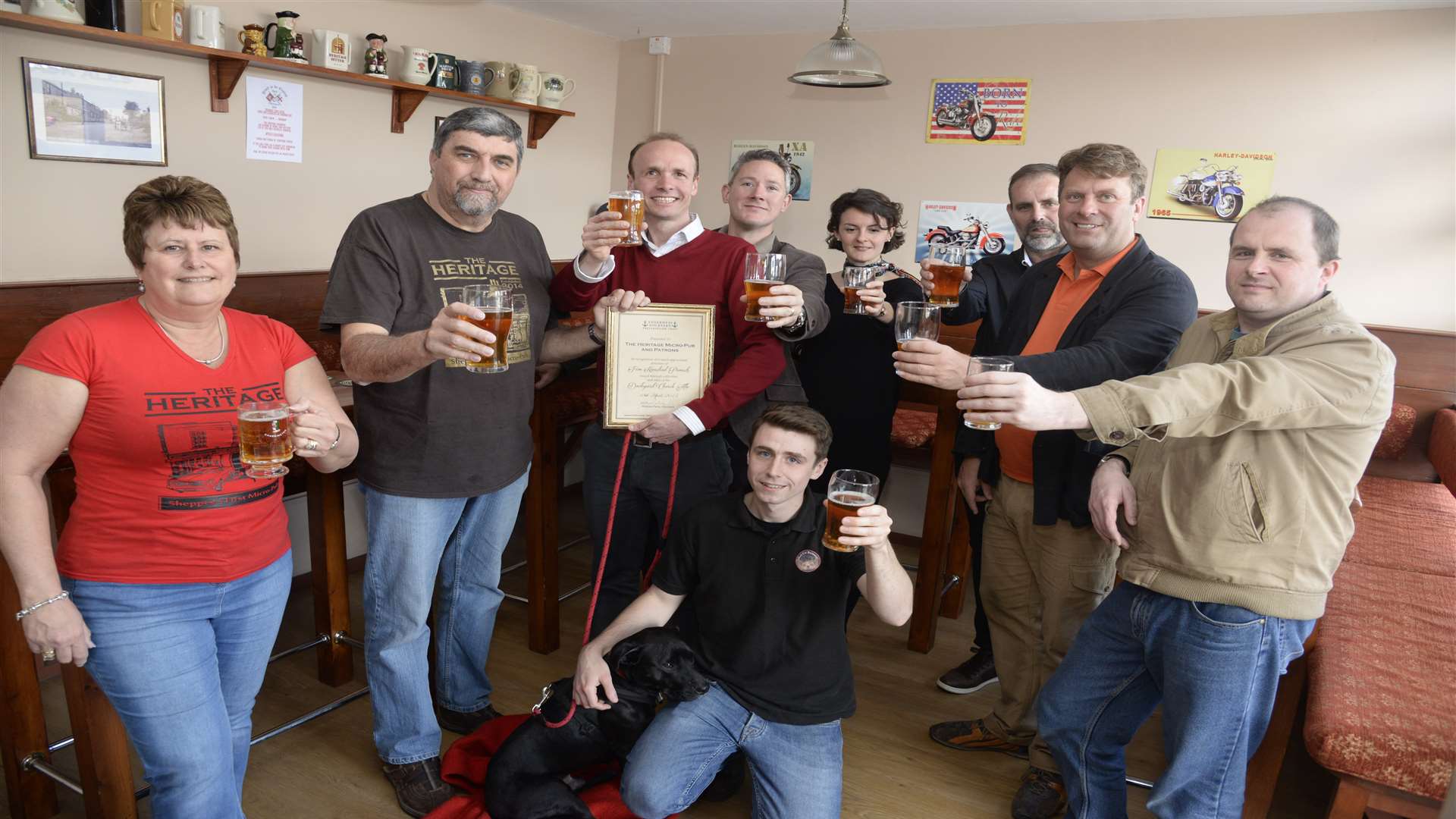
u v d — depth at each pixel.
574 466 4.35
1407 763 1.61
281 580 1.65
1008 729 2.36
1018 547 2.28
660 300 2.25
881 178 4.24
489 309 1.64
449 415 1.98
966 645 3.11
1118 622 1.78
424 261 1.95
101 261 2.79
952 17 3.83
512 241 2.12
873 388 2.62
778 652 1.92
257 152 3.13
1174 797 1.71
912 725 2.54
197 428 1.46
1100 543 2.10
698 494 2.29
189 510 1.47
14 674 1.92
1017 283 2.64
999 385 1.43
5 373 2.50
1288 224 1.54
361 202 3.53
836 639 1.94
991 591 2.36
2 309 2.48
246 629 1.59
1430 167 3.40
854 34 4.20
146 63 2.77
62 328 1.38
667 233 2.26
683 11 3.97
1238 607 1.57
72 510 1.45
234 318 1.59
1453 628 2.14
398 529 2.00
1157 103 3.72
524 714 2.43
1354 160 3.48
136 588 1.44
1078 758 1.88
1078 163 2.04
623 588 2.45
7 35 2.47
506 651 2.83
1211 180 3.68
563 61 4.35
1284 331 1.57
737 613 1.94
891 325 2.60
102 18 2.56
